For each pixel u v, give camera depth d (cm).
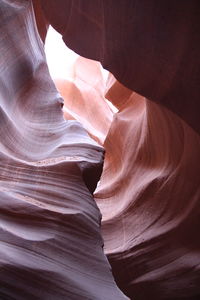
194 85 379
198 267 501
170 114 483
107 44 432
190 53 362
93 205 349
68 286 268
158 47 381
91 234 321
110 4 394
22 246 262
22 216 285
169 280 514
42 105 444
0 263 234
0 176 308
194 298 504
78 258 299
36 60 473
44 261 268
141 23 378
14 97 402
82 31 493
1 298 227
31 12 496
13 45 417
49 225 296
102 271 307
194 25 343
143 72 417
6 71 390
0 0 418
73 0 471
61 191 333
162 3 347
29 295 242
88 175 365
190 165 507
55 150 377
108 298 289
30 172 329
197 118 407
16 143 358
